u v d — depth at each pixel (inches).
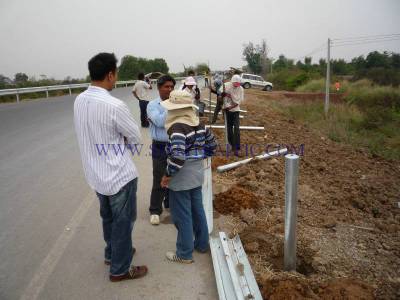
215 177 264.1
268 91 1414.9
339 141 501.0
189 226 149.2
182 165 134.4
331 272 153.5
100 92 120.0
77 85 1030.4
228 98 316.5
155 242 170.4
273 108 775.1
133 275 141.3
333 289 135.5
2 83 1010.1
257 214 203.9
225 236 166.6
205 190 206.7
